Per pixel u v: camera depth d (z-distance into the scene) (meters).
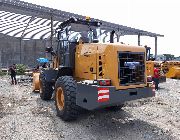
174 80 18.36
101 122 5.94
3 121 5.93
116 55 5.34
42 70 8.59
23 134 5.09
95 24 6.91
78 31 6.66
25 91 10.46
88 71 6.03
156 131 5.39
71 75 6.70
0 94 9.66
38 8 19.05
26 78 14.86
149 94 5.78
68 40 6.87
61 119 6.10
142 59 5.80
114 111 6.96
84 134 5.15
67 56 6.90
